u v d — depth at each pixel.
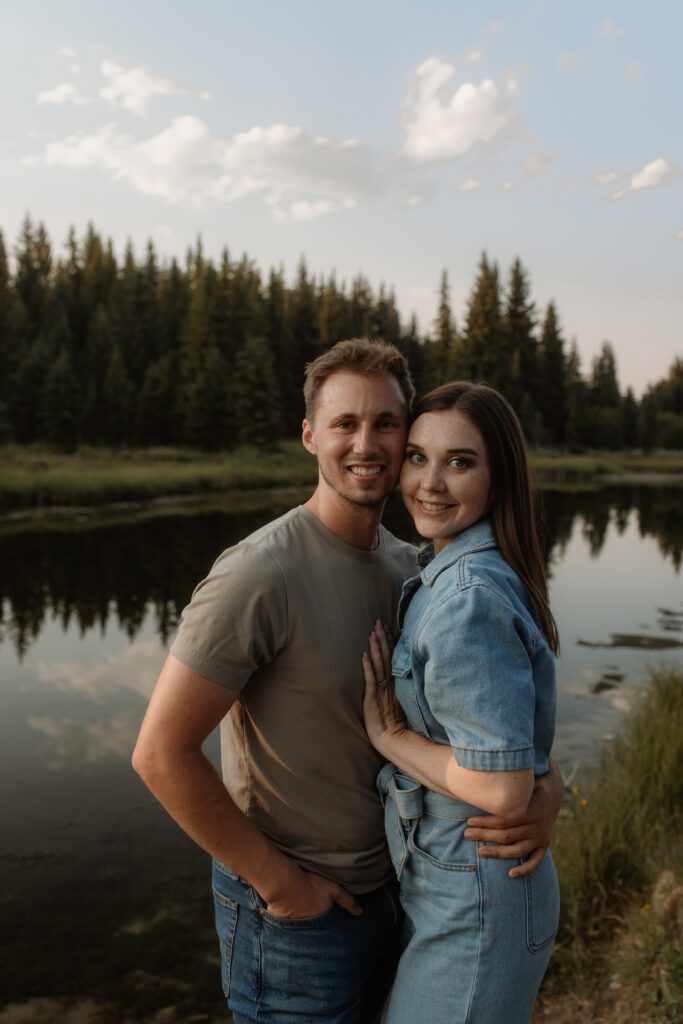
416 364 65.44
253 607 1.51
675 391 95.56
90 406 49.78
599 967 2.84
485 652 1.37
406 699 1.56
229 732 1.74
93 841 4.20
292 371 60.66
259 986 1.66
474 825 1.47
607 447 71.62
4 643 8.25
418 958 1.54
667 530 20.00
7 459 34.47
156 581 11.93
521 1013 1.49
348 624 1.63
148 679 7.07
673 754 4.24
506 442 1.60
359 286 77.38
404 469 1.67
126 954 3.29
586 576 12.91
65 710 6.22
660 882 3.11
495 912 1.46
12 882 3.80
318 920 1.61
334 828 1.65
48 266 76.75
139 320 59.69
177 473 32.38
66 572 12.67
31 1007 2.96
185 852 4.12
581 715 6.02
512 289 63.97
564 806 4.35
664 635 8.74
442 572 1.56
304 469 42.09
